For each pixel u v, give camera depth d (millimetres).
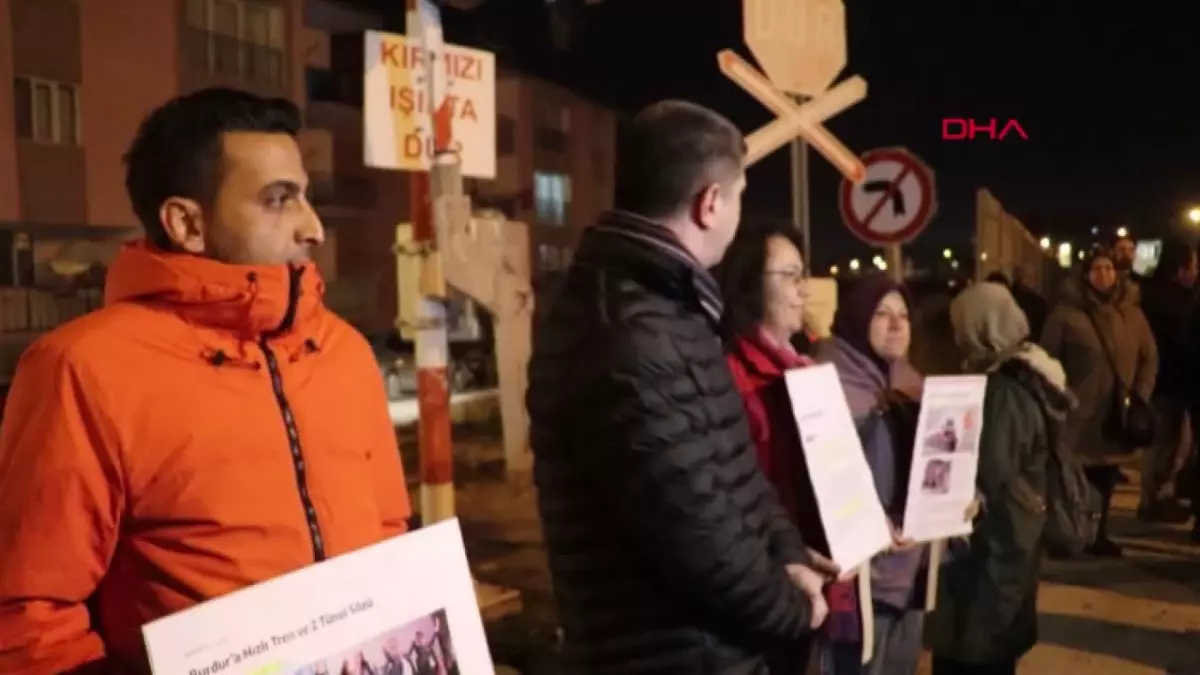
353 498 1914
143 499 1681
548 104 36125
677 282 2234
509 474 9195
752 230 2959
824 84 5711
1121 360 6926
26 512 1601
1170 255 8406
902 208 6723
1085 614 5957
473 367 22188
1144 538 7688
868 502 2812
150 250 1790
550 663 4699
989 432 3709
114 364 1675
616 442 2121
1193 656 5324
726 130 2379
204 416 1722
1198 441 7453
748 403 2746
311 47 28141
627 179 2338
